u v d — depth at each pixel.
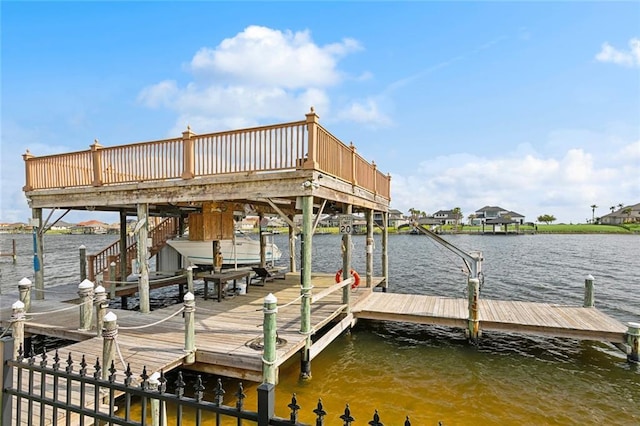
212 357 6.47
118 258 14.48
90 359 6.25
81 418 2.96
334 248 51.16
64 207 11.17
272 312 6.02
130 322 8.54
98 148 10.05
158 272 15.80
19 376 3.31
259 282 13.52
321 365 8.56
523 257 35.28
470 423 6.21
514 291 18.44
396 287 19.38
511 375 8.12
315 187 7.57
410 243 61.94
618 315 13.59
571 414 6.54
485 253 39.97
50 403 3.10
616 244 55.53
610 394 7.27
